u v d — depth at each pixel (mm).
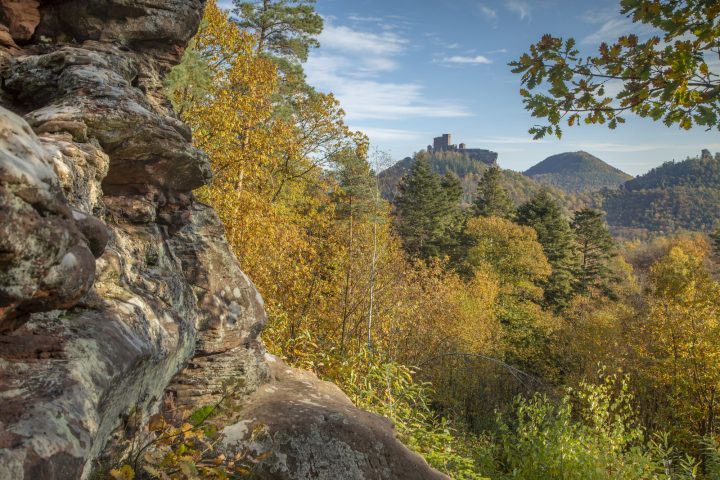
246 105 14602
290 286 12383
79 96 4164
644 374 22766
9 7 4902
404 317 16031
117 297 3695
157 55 5719
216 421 4641
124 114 4137
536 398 9445
